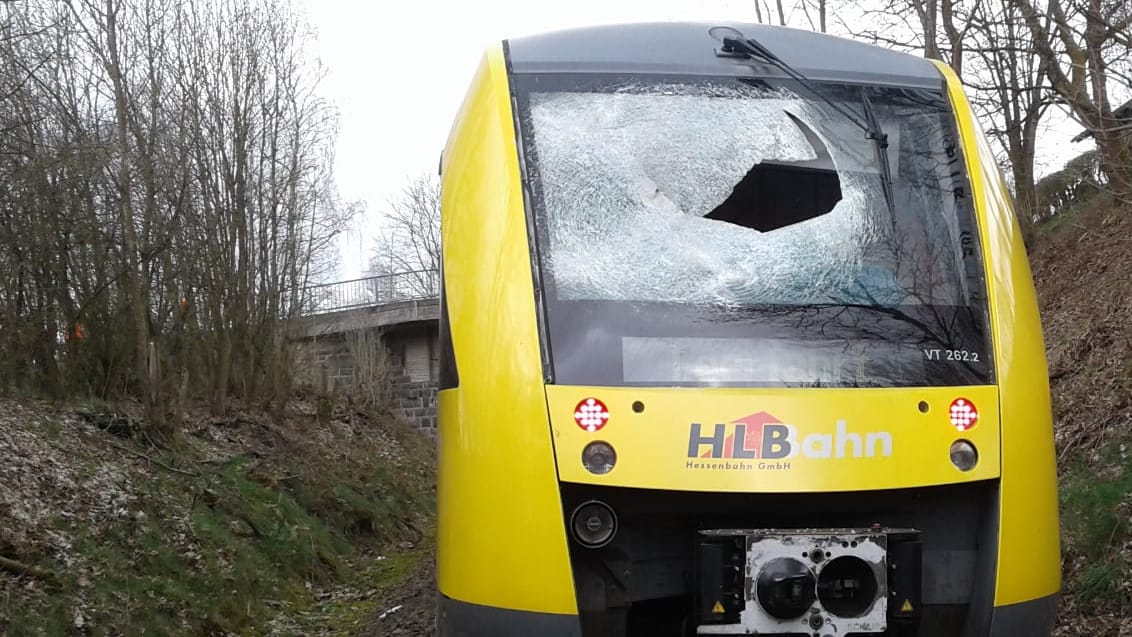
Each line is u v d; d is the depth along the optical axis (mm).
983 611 3930
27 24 11906
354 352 30562
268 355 19250
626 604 3887
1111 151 9109
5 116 11180
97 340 13039
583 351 3947
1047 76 9719
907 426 3889
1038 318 4387
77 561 8414
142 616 8273
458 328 4211
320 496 15055
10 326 11672
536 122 4488
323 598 11555
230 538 11070
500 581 3840
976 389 4027
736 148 4480
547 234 4207
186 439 13906
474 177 4441
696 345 3979
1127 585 6109
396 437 25203
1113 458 8141
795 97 4656
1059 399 10625
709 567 3770
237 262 18891
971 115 4785
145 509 10258
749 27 5113
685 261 4195
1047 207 20094
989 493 3961
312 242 23234
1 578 7527
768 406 3830
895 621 3822
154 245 14258
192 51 18281
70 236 12391
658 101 4582
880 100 4711
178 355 15633
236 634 9203
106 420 12094
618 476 3748
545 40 4918
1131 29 8328
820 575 3766
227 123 19078
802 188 4441
